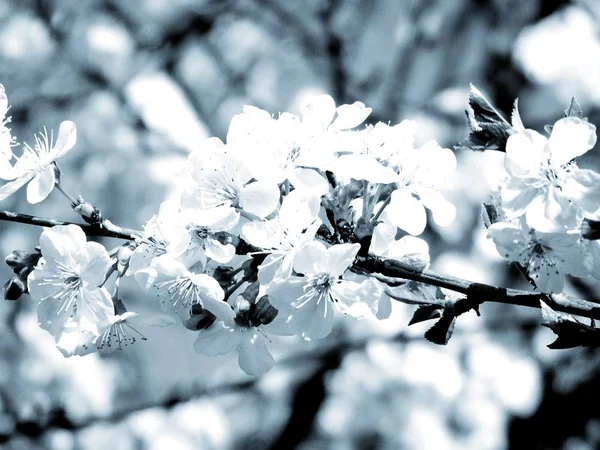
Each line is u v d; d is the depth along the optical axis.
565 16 1.05
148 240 0.56
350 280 0.56
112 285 1.01
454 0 1.09
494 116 0.55
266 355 0.56
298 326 0.55
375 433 1.01
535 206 0.53
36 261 0.56
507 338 1.02
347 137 0.56
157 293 0.55
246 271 0.55
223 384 1.06
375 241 0.57
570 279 0.93
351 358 1.03
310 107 0.56
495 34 1.07
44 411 1.07
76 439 1.07
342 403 1.03
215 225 0.54
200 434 1.07
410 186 0.56
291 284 0.54
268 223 0.54
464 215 1.00
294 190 0.55
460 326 1.02
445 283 0.55
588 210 0.53
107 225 0.56
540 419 0.98
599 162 0.95
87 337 0.56
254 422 1.08
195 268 0.55
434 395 1.00
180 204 0.55
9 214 0.56
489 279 0.98
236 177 0.55
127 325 0.56
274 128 0.56
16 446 1.05
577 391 0.97
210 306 0.55
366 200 0.55
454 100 1.07
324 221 0.59
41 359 1.09
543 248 0.54
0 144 0.57
